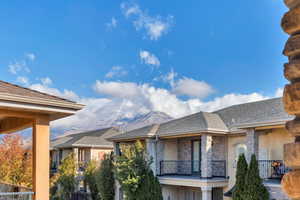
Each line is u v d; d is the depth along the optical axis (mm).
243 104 20234
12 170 17828
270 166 14898
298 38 1809
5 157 18078
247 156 14320
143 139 20000
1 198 8438
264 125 13484
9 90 7449
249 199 12758
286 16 1878
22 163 18328
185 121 19219
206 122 17188
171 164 19984
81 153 30703
